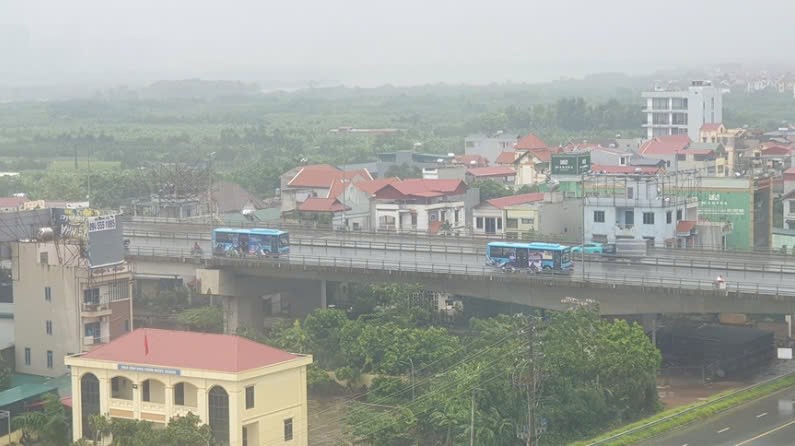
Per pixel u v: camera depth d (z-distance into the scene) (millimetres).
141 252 187000
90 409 117000
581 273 158875
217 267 177250
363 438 119250
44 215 161875
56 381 140500
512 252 161375
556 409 121125
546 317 146500
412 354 139250
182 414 111500
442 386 124312
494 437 115000
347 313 170125
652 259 168750
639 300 150125
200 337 115188
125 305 150625
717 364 147750
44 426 119938
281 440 113500
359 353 142500
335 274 171125
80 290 146250
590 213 194250
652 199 189750
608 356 127562
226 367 109625
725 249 184625
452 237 199875
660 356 133375
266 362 112188
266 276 177375
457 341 142125
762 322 171375
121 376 114938
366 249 188000
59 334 147875
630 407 129000
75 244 147625
